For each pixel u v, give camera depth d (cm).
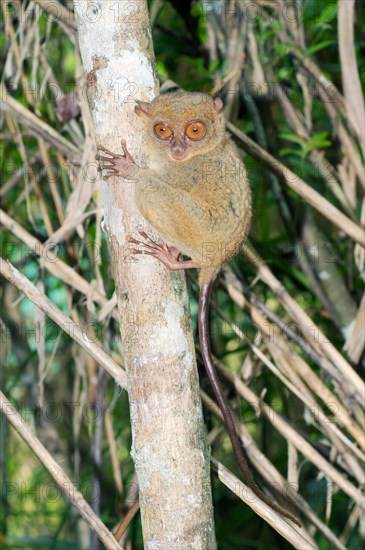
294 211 618
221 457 792
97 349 402
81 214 485
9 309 798
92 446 632
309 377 500
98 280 484
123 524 436
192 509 334
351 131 591
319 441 566
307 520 613
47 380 786
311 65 578
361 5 721
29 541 736
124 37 365
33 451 384
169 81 544
